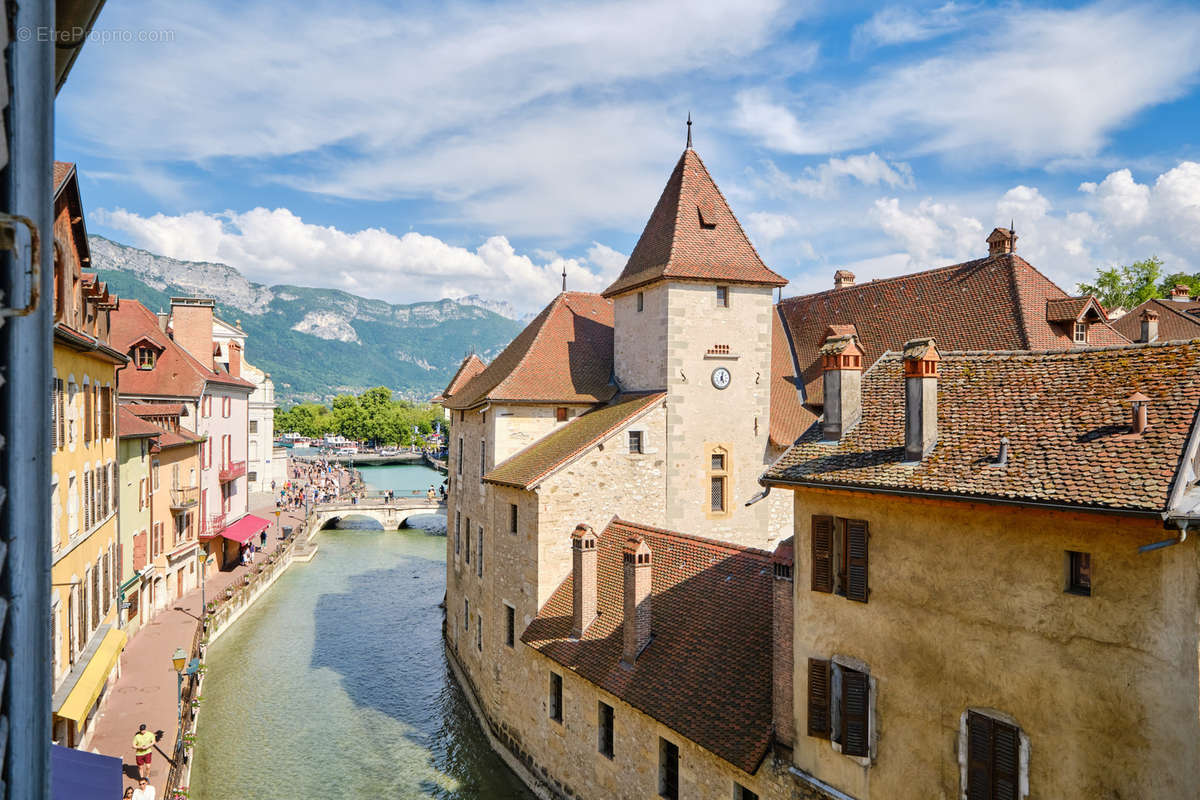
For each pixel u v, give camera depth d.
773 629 19.77
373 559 68.19
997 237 34.09
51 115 3.62
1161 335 45.81
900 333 35.38
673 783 20.91
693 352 31.72
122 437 36.69
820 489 16.80
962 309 33.59
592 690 24.03
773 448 34.06
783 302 43.38
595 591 26.06
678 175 34.75
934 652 14.73
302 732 32.31
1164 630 11.66
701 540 26.02
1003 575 13.71
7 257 3.33
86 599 26.09
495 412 34.19
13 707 3.52
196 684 33.09
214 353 65.44
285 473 106.19
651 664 22.58
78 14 4.79
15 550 3.50
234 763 29.42
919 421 15.52
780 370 38.38
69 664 23.69
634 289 33.75
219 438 59.34
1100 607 12.41
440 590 56.75
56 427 22.55
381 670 39.94
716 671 20.91
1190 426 12.50
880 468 15.85
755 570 23.28
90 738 27.69
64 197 22.55
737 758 18.17
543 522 28.23
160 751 26.98
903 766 15.19
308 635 45.72
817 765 16.83
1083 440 13.66
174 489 47.34
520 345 40.53
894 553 15.53
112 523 31.28
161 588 44.97
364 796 27.08
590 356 37.56
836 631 16.62
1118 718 12.13
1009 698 13.55
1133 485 12.04
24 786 3.58
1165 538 11.47
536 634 27.27
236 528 58.22
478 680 34.19
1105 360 15.24
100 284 27.62
